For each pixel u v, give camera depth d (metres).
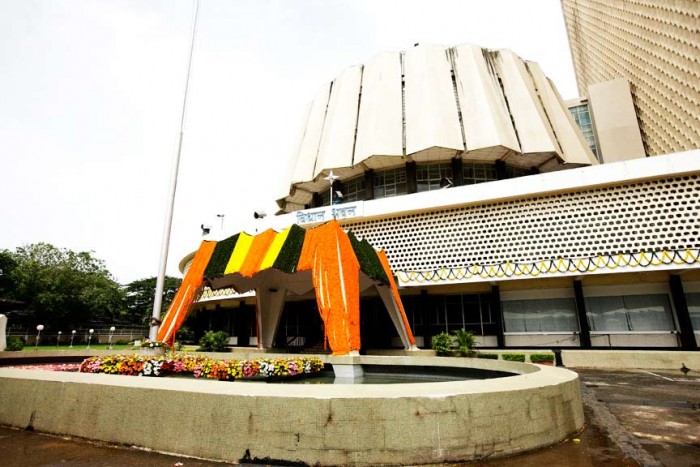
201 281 15.30
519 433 4.61
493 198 20.70
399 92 30.02
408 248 22.34
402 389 4.57
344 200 31.41
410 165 28.05
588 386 11.02
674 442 5.07
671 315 18.55
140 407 4.82
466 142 26.81
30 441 5.05
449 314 22.67
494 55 31.62
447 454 4.20
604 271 17.67
